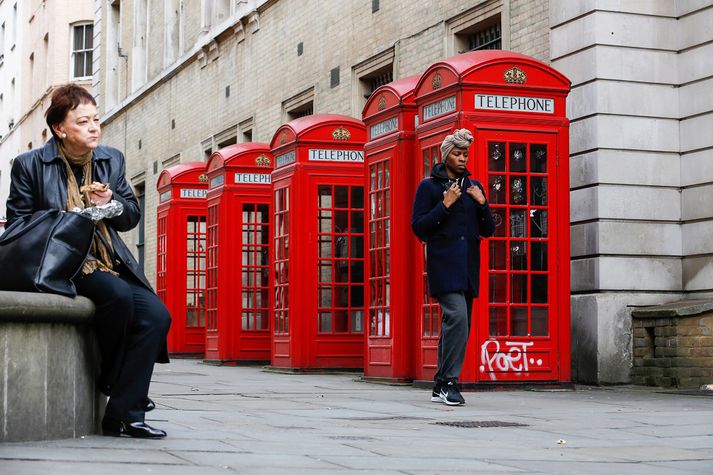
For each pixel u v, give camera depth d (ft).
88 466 16.02
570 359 36.29
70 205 19.94
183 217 68.90
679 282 40.73
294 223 48.42
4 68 181.98
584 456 19.51
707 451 20.36
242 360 57.57
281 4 70.08
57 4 139.95
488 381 35.50
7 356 18.29
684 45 41.04
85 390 19.80
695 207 40.42
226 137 79.87
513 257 35.68
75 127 19.85
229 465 16.83
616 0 40.63
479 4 48.19
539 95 36.01
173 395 33.71
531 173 35.88
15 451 17.48
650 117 40.75
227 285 57.67
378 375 40.81
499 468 17.60
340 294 48.67
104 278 19.60
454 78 35.55
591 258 40.09
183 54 89.45
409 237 39.55
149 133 99.40
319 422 24.88
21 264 18.75
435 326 37.22
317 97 64.75
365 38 58.85
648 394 34.76
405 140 39.45
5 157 179.52
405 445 20.58
